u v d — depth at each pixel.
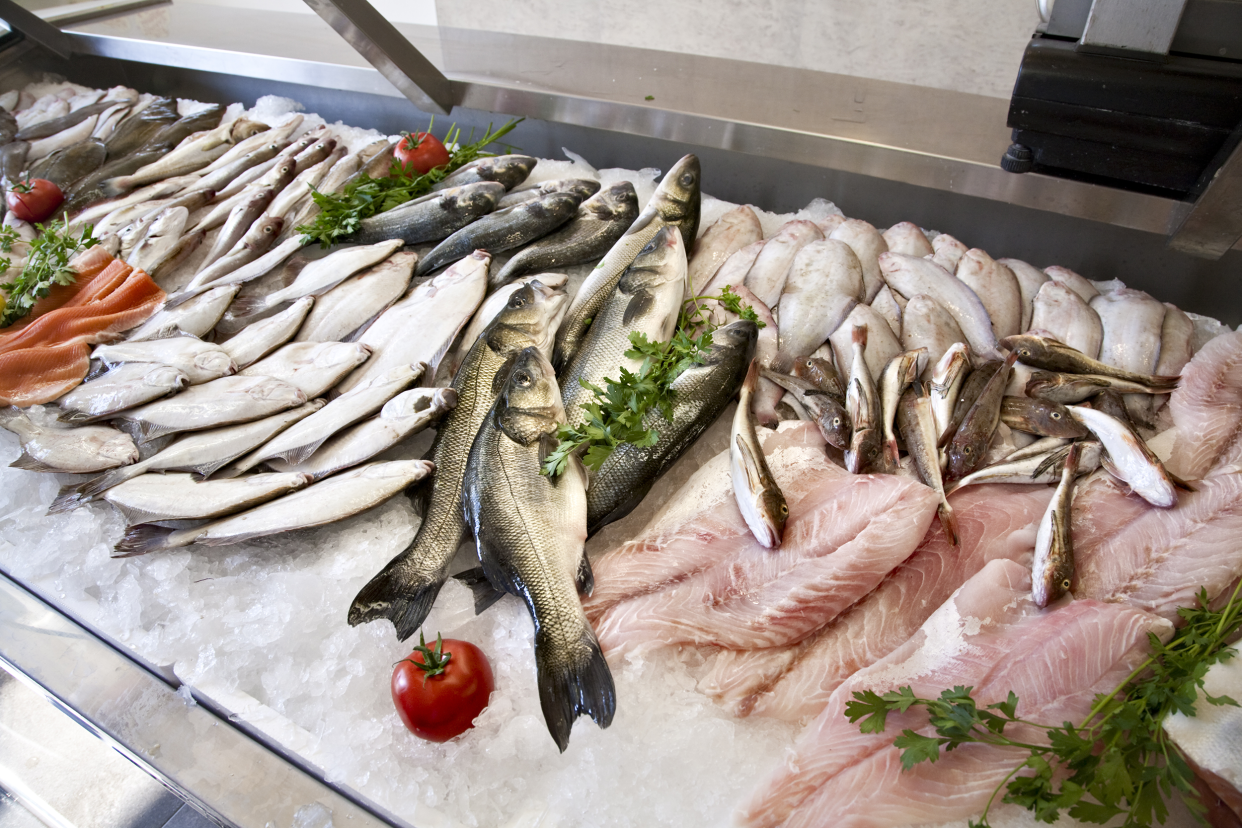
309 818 0.60
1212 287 0.86
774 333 0.83
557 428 0.73
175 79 1.40
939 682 0.60
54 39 1.42
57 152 1.27
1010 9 1.17
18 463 0.80
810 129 0.95
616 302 0.83
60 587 0.75
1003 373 0.74
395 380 0.80
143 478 0.78
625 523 0.75
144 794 0.84
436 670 0.62
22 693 0.87
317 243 1.04
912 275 0.86
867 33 1.28
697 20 1.43
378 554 0.73
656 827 0.57
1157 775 0.51
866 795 0.57
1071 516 0.67
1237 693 0.55
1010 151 0.77
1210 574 0.62
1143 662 0.58
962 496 0.71
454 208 0.99
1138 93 0.66
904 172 0.90
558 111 1.08
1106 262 0.90
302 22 1.35
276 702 0.67
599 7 1.48
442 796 0.60
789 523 0.69
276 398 0.80
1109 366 0.77
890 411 0.73
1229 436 0.71
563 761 0.61
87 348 0.91
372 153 1.16
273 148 1.20
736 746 0.61
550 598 0.64
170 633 0.71
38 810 0.81
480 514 0.69
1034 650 0.60
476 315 0.89
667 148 1.07
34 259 1.02
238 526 0.74
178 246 1.05
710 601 0.67
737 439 0.72
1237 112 0.64
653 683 0.65
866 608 0.66
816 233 0.93
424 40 1.21
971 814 0.56
